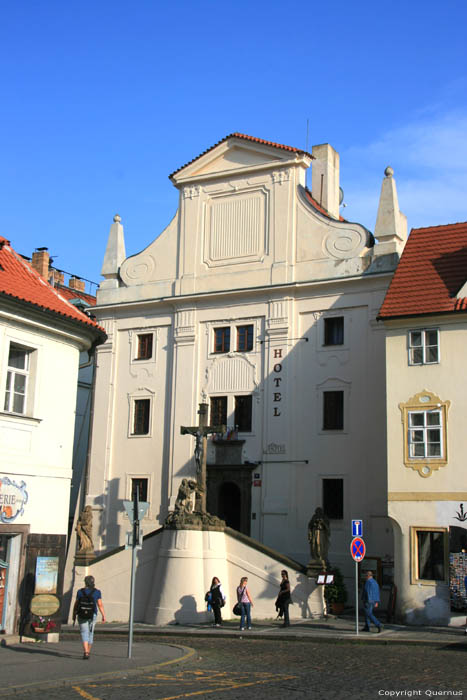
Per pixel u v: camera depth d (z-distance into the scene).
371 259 35.16
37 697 13.37
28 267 23.67
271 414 36.09
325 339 35.81
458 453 26.42
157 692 13.96
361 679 15.77
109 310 41.44
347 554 33.19
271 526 35.00
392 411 27.72
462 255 29.80
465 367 26.91
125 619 30.58
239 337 37.91
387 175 35.84
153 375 39.69
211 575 29.42
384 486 33.06
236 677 16.12
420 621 26.00
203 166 40.19
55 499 21.59
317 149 41.41
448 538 26.02
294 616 28.55
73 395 22.69
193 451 37.47
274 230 37.72
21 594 20.48
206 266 39.22
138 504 19.77
